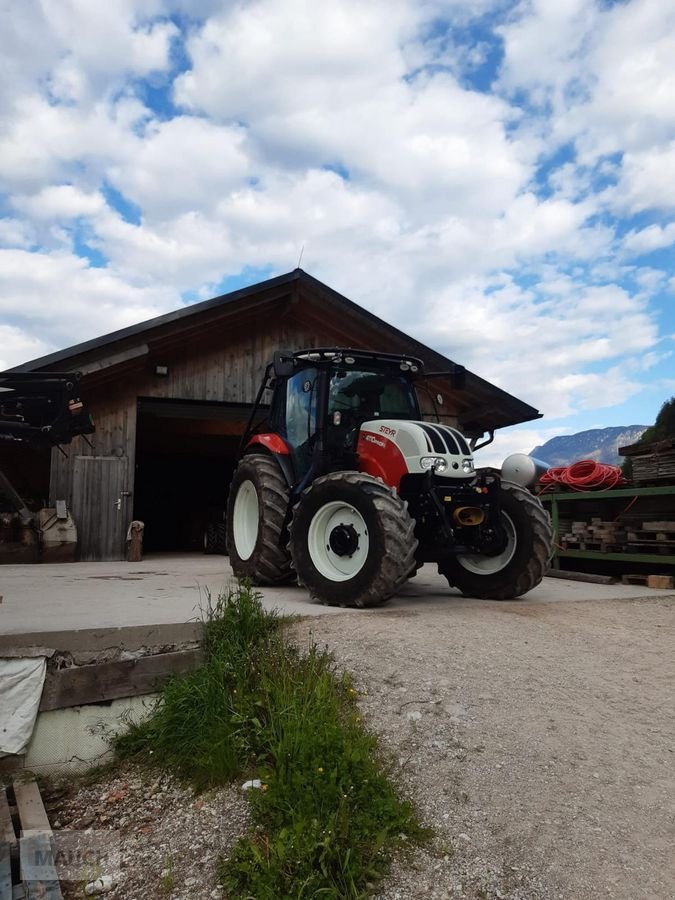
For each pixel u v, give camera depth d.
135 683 3.74
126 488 10.76
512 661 3.90
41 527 10.06
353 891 2.31
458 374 6.41
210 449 15.93
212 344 11.41
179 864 2.69
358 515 5.15
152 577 7.27
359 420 6.09
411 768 2.92
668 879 2.30
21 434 3.79
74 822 3.13
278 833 2.58
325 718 3.11
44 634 3.64
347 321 11.95
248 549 6.72
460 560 5.93
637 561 7.15
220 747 3.19
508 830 2.56
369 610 4.88
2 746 3.50
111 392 10.83
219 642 3.84
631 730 3.22
